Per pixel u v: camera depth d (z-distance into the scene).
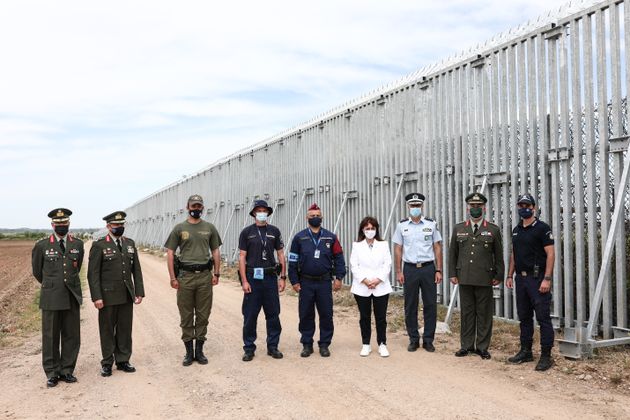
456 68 10.53
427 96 11.46
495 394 5.49
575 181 8.00
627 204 7.64
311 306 7.45
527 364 6.61
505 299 9.26
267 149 20.12
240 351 7.86
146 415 5.26
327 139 15.80
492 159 9.63
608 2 7.52
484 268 7.09
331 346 7.99
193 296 7.30
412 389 5.73
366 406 5.25
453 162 10.66
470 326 7.22
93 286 6.70
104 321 6.79
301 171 17.39
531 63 8.80
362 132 14.00
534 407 5.07
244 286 7.35
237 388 6.02
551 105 8.42
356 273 7.42
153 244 49.38
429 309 7.61
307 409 5.23
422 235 7.69
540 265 6.52
